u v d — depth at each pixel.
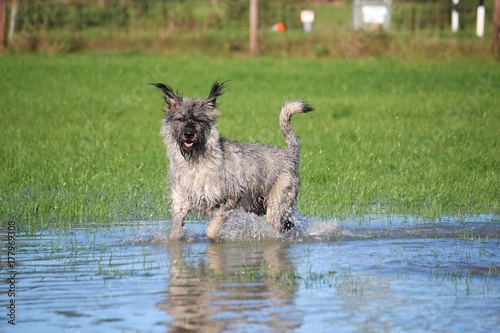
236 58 37.91
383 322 8.26
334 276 9.98
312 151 18.77
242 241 12.11
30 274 10.00
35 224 12.89
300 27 43.88
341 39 39.25
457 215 13.88
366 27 40.78
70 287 9.45
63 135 20.89
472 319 8.38
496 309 8.69
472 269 10.30
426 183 16.09
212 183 12.10
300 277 9.91
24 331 7.98
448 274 10.07
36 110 24.97
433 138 20.78
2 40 38.00
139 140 20.39
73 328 8.07
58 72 32.53
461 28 43.97
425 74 33.34
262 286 9.52
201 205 12.23
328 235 12.45
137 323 8.23
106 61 35.75
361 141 20.14
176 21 42.50
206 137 12.13
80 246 11.55
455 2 41.94
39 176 16.30
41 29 40.31
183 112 12.10
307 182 15.97
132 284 9.60
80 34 40.81
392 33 40.06
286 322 8.26
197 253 11.27
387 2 41.50
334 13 48.44
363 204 14.59
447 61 37.16
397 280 9.79
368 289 9.41
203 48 39.19
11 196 14.80
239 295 9.18
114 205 14.19
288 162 12.98
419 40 38.78
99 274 10.03
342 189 15.45
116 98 27.36
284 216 12.81
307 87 30.39
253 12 38.66
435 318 8.41
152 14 43.12
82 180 15.91
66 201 14.22
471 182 16.22
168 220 13.35
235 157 12.37
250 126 22.14
